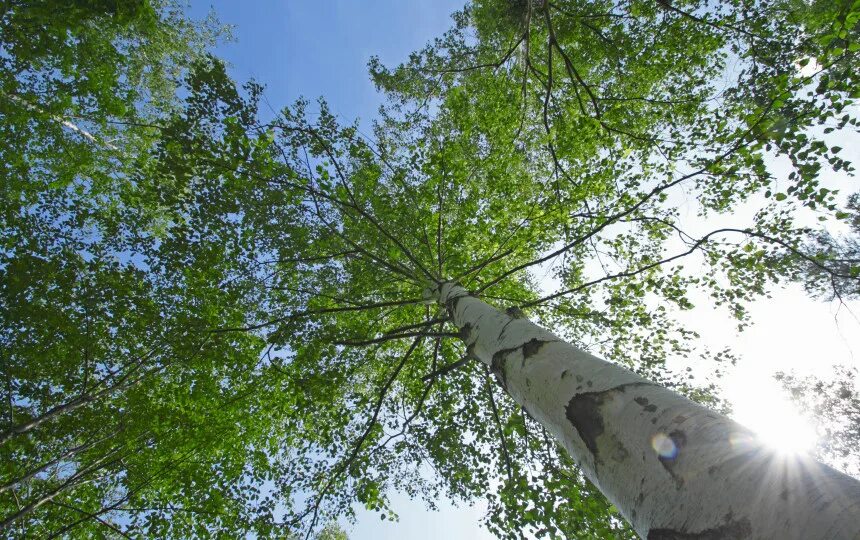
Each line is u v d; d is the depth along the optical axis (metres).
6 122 6.84
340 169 5.55
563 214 5.70
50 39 5.83
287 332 5.43
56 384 5.75
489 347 2.89
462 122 6.77
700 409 1.42
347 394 6.77
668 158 5.97
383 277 6.33
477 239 6.29
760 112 3.75
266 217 5.41
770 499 1.05
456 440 5.95
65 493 5.89
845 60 4.03
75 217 5.70
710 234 4.53
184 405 5.67
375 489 5.12
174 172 4.71
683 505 1.22
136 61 10.03
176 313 5.55
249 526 5.12
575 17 8.36
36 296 5.13
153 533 5.14
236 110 4.89
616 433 1.56
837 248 6.71
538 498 4.46
